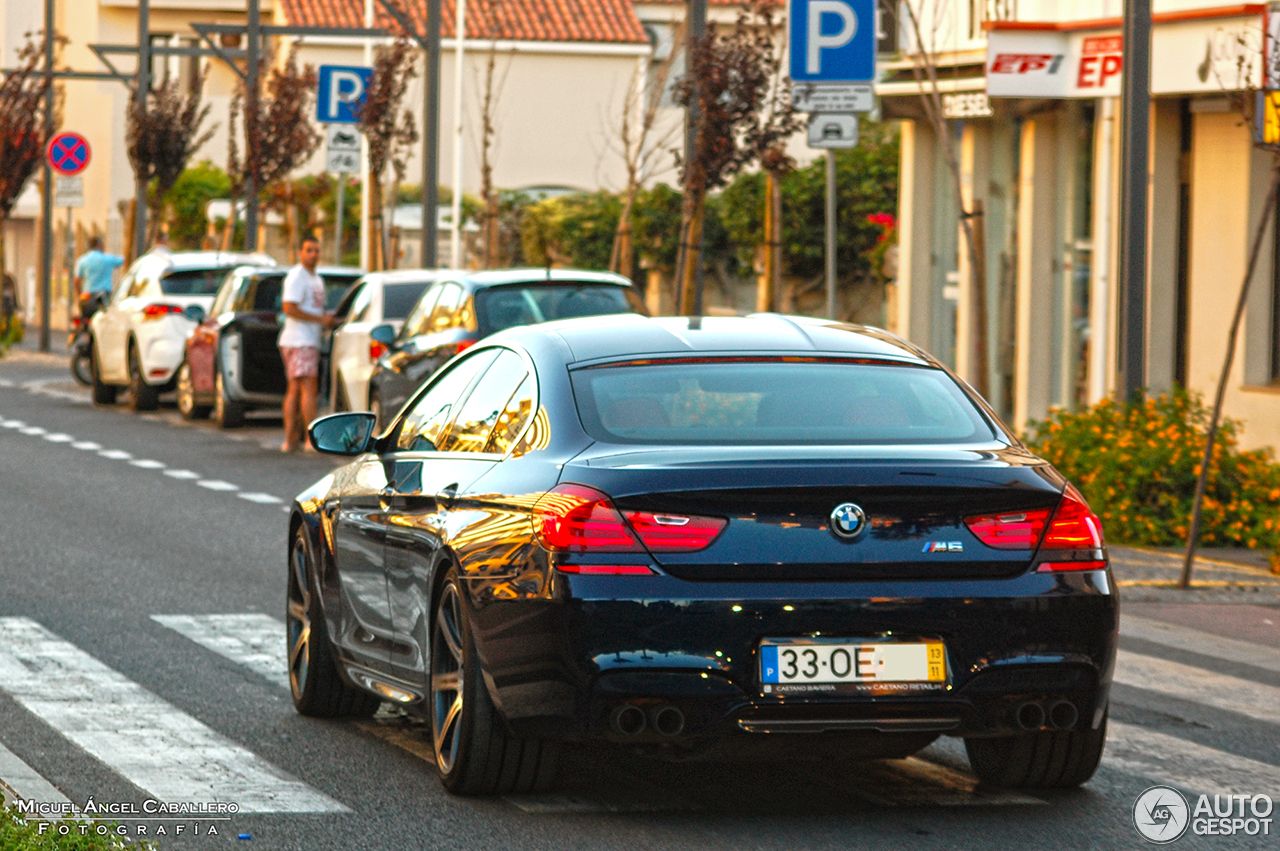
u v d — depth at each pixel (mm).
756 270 82438
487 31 107375
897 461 13680
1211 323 38781
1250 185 37719
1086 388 43250
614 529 13375
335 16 107500
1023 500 13750
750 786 15359
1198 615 24766
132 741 16891
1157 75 38281
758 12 45406
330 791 15078
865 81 32875
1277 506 30891
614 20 110125
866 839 13648
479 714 14281
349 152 67688
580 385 14844
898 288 50969
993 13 43594
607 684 13188
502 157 108500
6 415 56594
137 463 43531
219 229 104250
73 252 115062
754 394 14766
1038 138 44281
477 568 14180
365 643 16875
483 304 36031
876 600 13336
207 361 53781
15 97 91000
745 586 13320
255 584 26375
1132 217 31812
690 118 44750
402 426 17625
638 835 13719
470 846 13422
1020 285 45031
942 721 13438
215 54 81062
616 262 70812
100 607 24266
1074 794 15102
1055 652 13578
